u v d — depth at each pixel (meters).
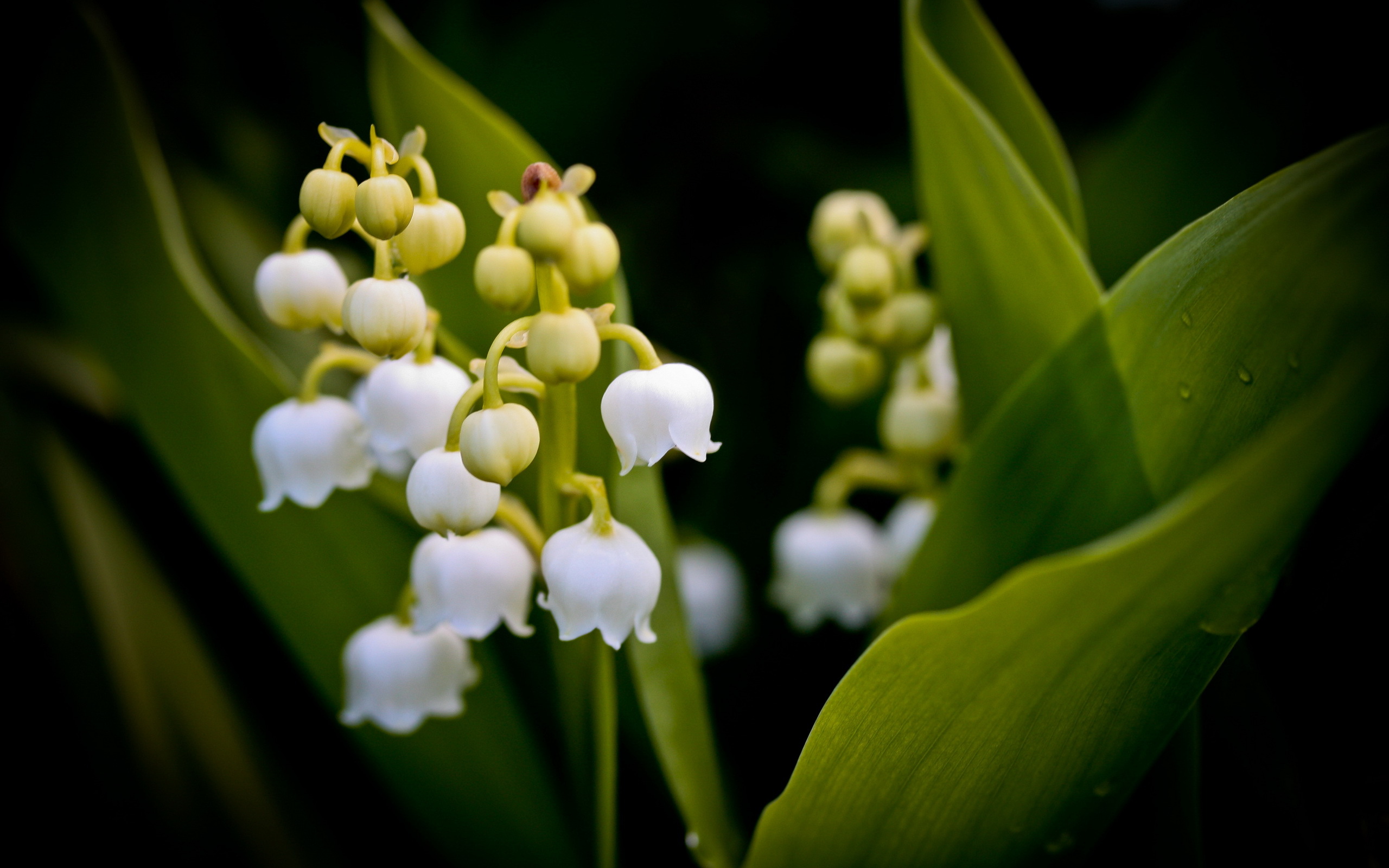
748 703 0.28
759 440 0.30
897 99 0.33
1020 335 0.24
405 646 0.23
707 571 0.28
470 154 0.24
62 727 0.26
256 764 0.26
